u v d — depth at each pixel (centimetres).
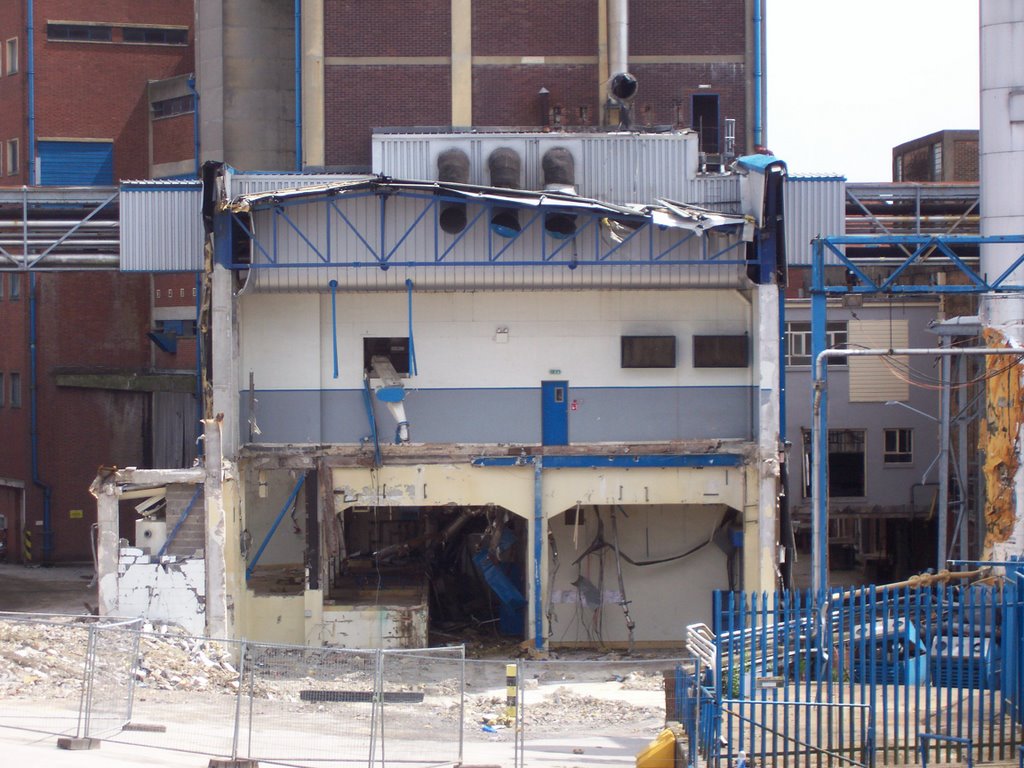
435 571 5762
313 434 5119
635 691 4372
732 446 5075
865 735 2703
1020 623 2852
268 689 3912
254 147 7381
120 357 8050
